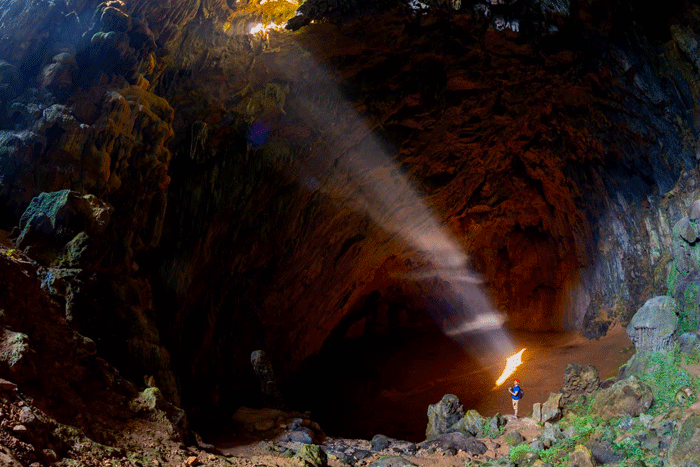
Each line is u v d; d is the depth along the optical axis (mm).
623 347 23969
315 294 24906
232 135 17031
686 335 13930
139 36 12320
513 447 12906
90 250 10516
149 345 11141
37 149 10570
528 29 18531
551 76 21047
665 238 21438
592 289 28922
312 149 19391
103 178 11266
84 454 7066
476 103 22000
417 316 37406
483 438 14367
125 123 11820
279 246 20312
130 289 11750
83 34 11234
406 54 18672
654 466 10266
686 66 18234
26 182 10430
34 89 10664
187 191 16172
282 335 23266
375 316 35750
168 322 15547
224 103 16062
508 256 35750
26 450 6164
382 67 19000
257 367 16109
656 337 14469
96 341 10195
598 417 13414
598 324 27094
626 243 24781
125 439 8281
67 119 10680
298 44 16344
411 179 24688
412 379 28750
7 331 7926
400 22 16969
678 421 11375
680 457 9688
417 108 21016
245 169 17641
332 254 24484
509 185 29938
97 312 10531
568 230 30766
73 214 10406
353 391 27500
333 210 22484
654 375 13656
